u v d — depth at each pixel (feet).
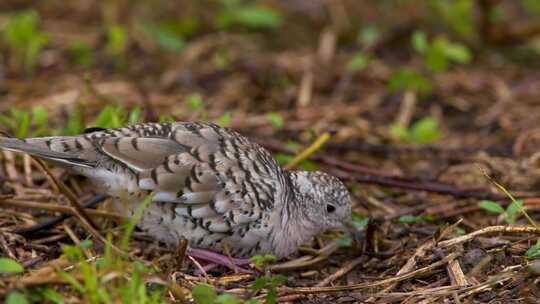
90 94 44.19
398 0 55.47
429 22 54.24
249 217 28.48
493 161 39.47
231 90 46.70
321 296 27.68
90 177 28.27
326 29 53.62
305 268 31.14
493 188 36.63
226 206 28.17
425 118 45.70
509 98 47.37
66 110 42.65
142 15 54.03
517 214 33.71
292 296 27.35
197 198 27.91
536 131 42.50
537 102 46.78
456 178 38.68
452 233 31.81
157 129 29.14
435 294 27.20
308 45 52.85
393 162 40.68
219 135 29.25
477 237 30.66
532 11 57.26
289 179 31.22
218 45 51.52
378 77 49.21
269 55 50.83
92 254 28.91
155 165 27.84
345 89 47.78
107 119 34.27
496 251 29.27
